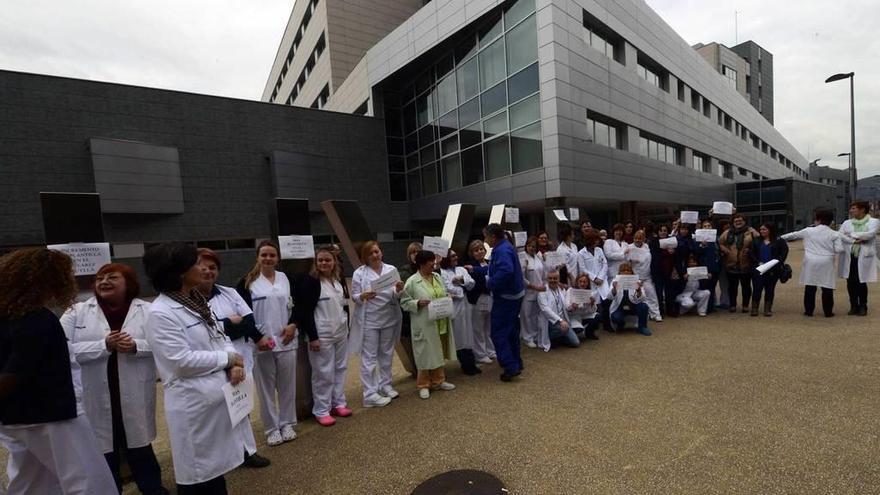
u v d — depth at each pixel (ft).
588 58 52.60
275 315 12.01
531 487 9.04
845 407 11.66
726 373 14.82
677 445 10.30
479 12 54.29
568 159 49.26
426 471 10.03
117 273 9.78
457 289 17.04
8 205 42.86
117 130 48.96
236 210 57.62
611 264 24.99
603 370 16.12
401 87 74.33
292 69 113.91
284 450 11.66
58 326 7.16
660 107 69.41
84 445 7.47
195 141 54.54
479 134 58.65
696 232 24.43
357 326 14.67
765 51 200.44
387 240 72.74
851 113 62.23
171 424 7.55
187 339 7.61
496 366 18.12
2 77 42.70
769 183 101.71
